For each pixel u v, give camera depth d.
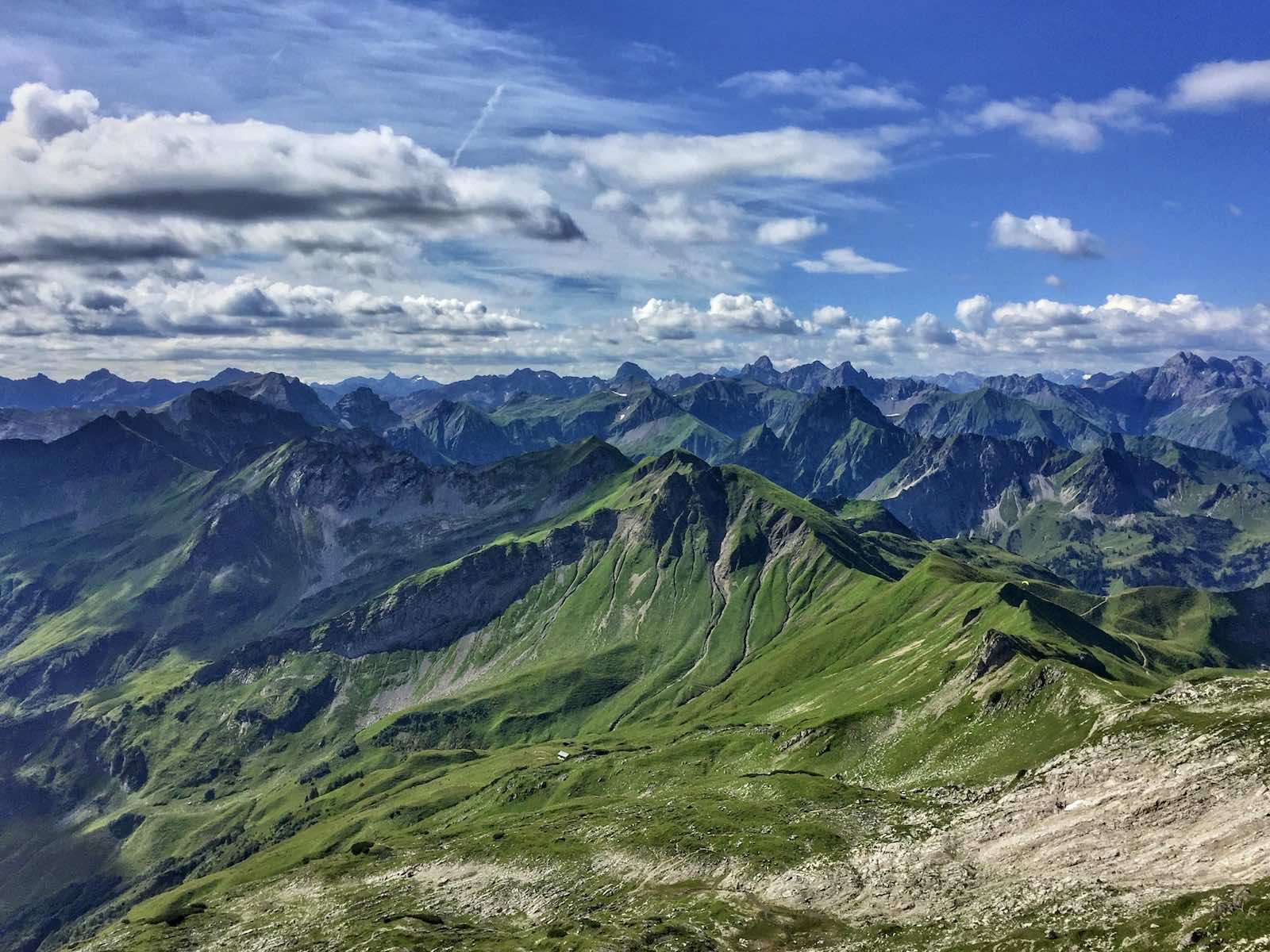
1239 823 89.62
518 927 141.38
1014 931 86.25
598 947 110.94
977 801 133.12
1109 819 103.81
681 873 143.88
